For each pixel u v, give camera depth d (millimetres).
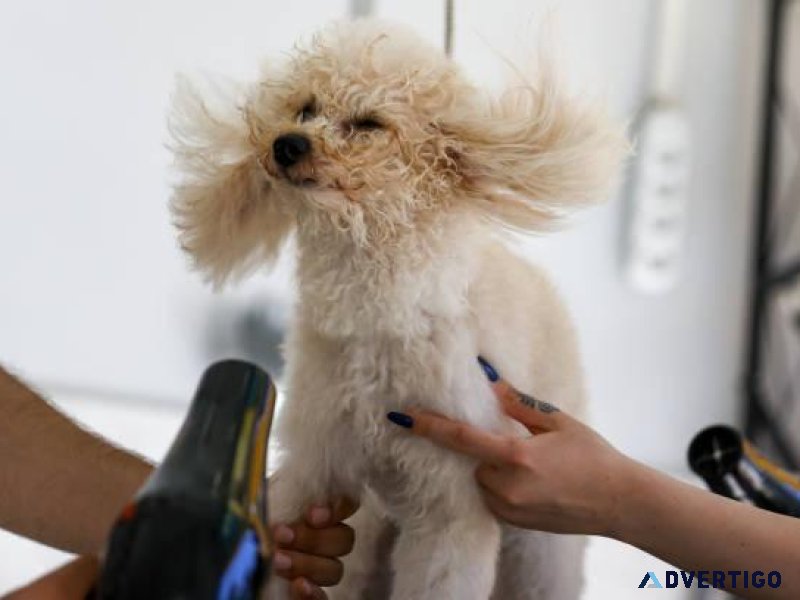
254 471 475
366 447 962
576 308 2291
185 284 2215
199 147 1059
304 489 997
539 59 985
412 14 2029
